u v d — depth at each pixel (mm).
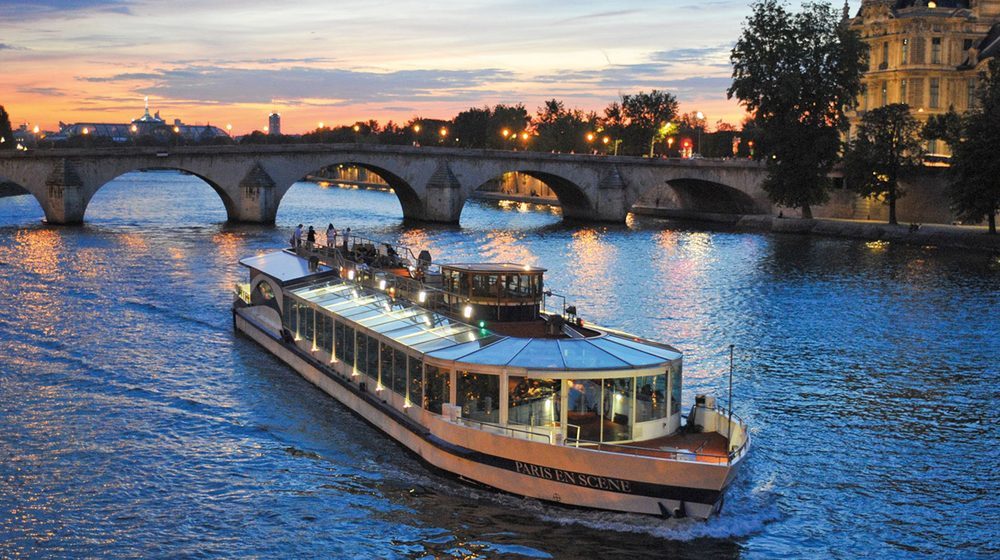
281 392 39000
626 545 25484
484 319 32469
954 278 78250
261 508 28125
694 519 26312
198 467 31141
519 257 90000
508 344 29000
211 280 70000
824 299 67125
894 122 114500
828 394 41625
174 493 29234
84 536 26562
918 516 28953
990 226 102438
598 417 27750
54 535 26594
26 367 43094
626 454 25391
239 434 34094
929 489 31031
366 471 30312
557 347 28484
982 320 59500
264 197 124875
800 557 25969
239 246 93375
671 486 25500
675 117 197125
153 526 27156
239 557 25422
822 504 29531
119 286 66562
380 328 34000
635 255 93188
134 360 44406
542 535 25891
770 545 26484
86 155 116688
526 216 150875
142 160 119688
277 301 45219
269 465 31188
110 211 149375
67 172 115125
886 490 30844
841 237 115625
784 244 106438
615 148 193125
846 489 30797
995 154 98312
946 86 155500
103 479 30281
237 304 52188
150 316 55125
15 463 31516
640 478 25609
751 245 105062
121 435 34094
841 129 120438
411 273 40875
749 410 38938
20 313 55750
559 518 26578
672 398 28531
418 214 137750
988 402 40844
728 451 27172
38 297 61375
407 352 31234
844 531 27719
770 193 123188
